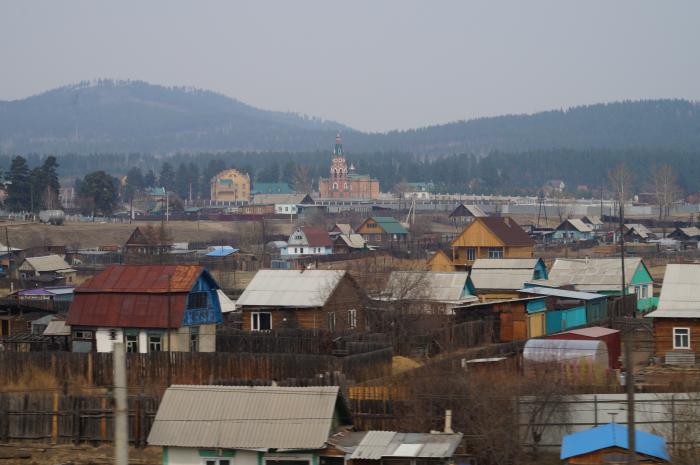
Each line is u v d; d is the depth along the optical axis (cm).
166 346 10319
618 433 6200
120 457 3906
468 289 14238
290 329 11388
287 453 6259
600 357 8738
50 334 11138
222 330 11431
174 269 10656
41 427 7481
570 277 16650
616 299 15175
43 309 12731
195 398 6531
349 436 6581
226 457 6319
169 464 6378
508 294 15862
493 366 8262
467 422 6788
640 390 7500
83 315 10581
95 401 7444
